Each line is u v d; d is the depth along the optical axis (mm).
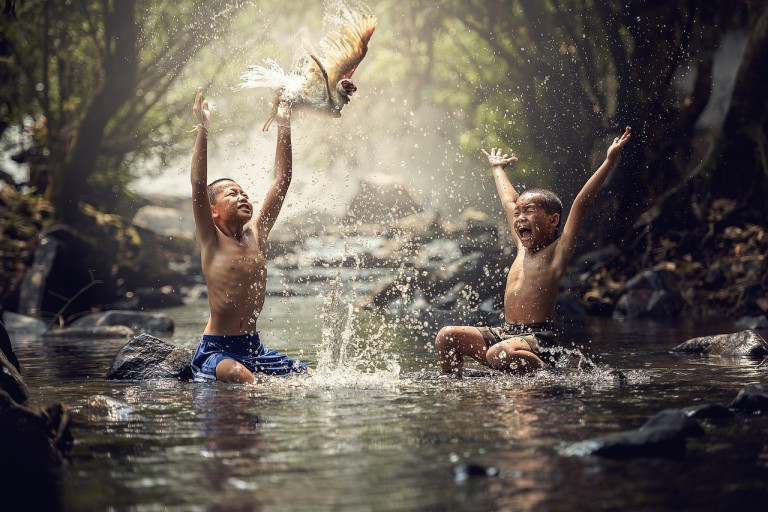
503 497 3006
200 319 13430
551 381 5652
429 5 19906
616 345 8070
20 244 15703
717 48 15578
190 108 19906
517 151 18625
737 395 4629
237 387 5695
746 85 14102
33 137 18078
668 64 15883
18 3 15750
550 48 17766
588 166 17047
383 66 23141
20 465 3498
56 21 16812
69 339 10266
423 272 16266
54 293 13961
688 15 15531
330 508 2932
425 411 4590
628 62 16422
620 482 3156
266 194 6590
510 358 6012
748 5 14273
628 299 12227
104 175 18938
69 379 6395
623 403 4730
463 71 22828
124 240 19125
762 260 12664
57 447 3797
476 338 6254
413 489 3123
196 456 3684
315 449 3756
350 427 4199
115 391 5668
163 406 4949
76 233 15094
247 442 3924
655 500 2949
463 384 5594
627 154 16000
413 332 10008
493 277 14602
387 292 14422
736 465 3361
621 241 15117
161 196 29094
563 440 3824
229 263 6277
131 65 16484
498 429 4082
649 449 3543
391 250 19922
